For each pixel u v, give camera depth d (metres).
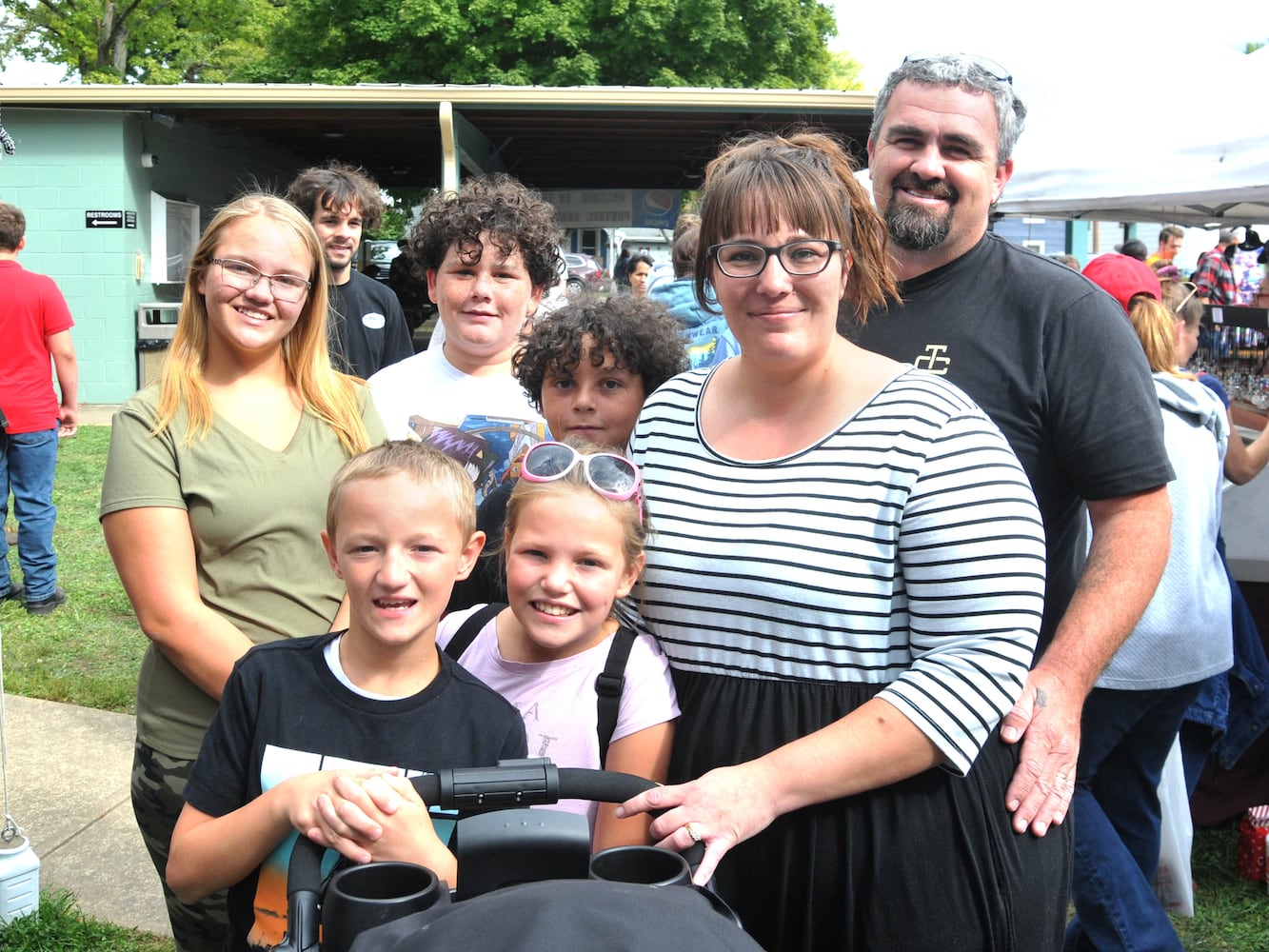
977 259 2.35
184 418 2.35
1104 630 2.01
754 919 1.81
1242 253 9.01
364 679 1.78
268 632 2.33
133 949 3.07
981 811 1.75
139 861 3.57
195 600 2.27
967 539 1.65
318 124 14.34
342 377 2.63
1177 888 3.37
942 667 1.64
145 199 13.68
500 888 1.32
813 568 1.72
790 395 1.83
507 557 1.92
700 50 23.94
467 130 12.92
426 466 1.78
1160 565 2.09
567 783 1.50
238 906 1.80
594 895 1.16
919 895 1.72
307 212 4.66
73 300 13.34
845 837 1.73
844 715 1.74
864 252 1.87
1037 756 1.83
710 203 1.79
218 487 2.31
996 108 2.33
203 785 1.78
